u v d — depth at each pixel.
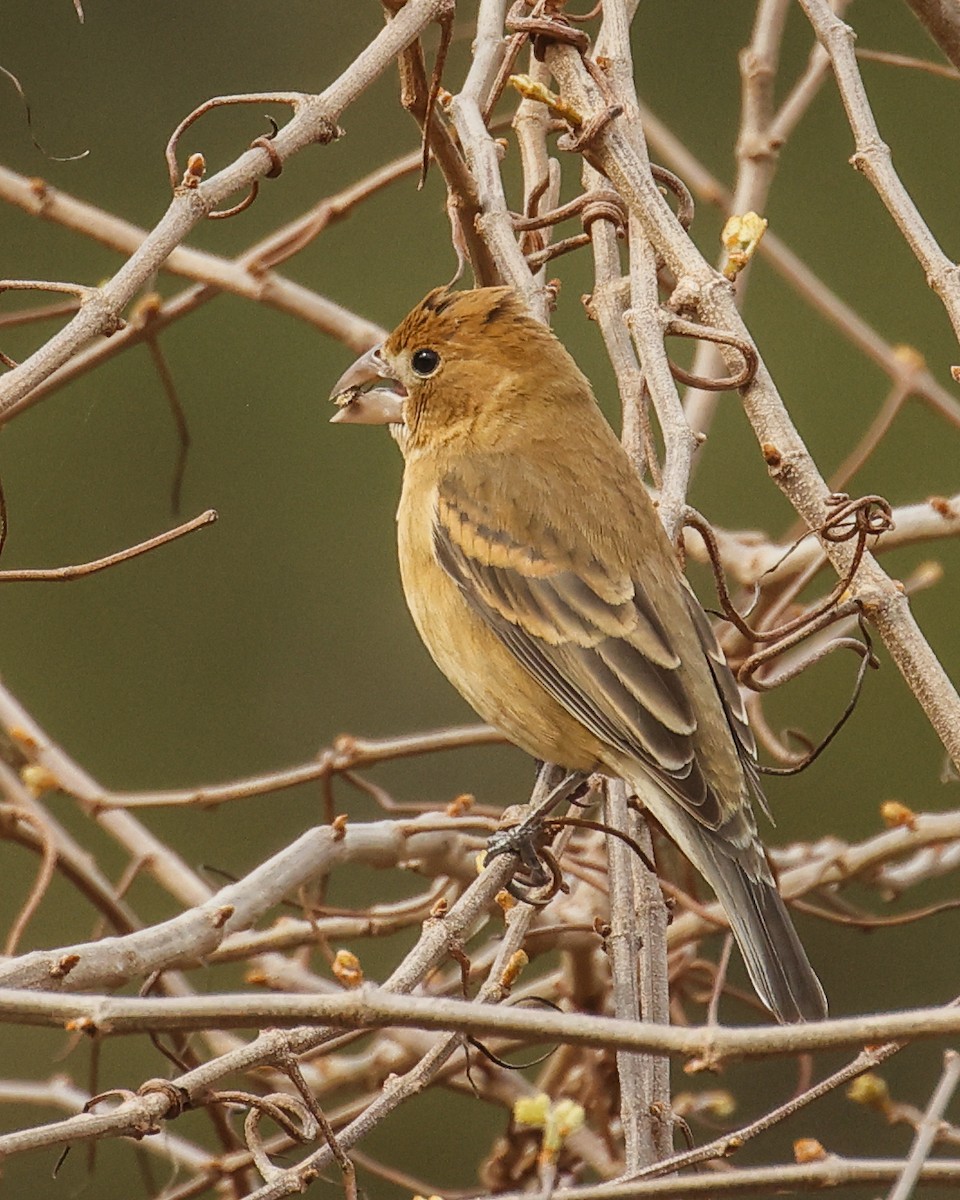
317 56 17.64
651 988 7.23
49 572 7.17
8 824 9.74
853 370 17.84
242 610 16.95
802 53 18.67
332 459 17.31
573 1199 5.46
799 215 18.38
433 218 17.70
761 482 17.23
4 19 17.50
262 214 17.53
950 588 17.19
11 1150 5.82
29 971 6.81
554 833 8.54
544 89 8.66
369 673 16.75
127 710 16.53
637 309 8.52
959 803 16.31
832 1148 13.55
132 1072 14.28
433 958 7.07
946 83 18.64
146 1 17.70
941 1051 13.71
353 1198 6.07
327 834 8.66
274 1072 9.95
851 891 15.09
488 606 8.92
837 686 16.56
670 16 18.58
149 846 10.19
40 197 10.80
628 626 8.67
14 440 17.05
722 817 8.27
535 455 9.13
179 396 17.31
